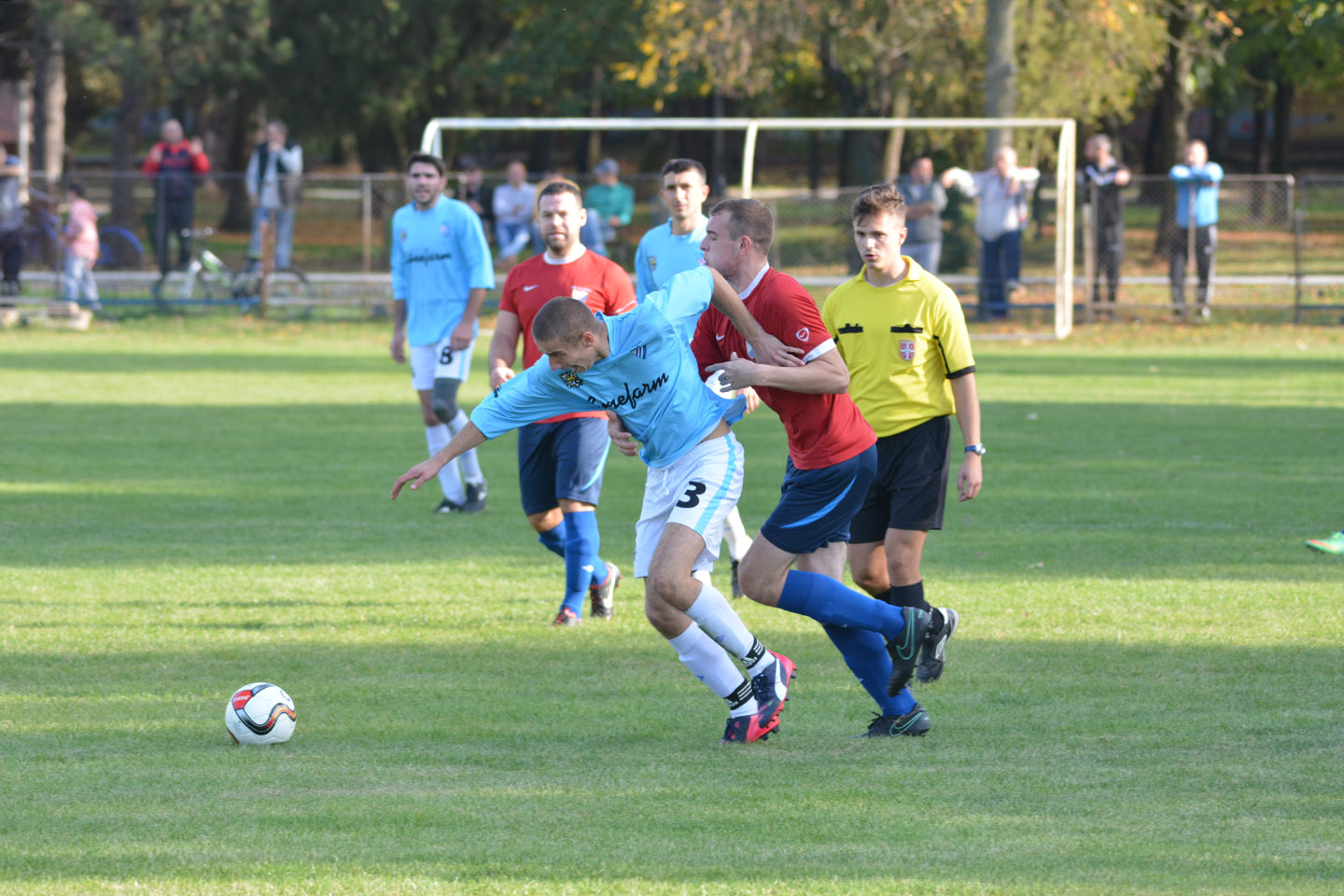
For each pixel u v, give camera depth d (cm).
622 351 1076
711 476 1104
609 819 907
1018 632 1422
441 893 786
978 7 5347
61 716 1154
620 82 6662
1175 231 4788
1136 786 967
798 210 5250
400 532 1975
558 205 1573
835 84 6569
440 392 2047
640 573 1148
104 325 4856
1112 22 5272
